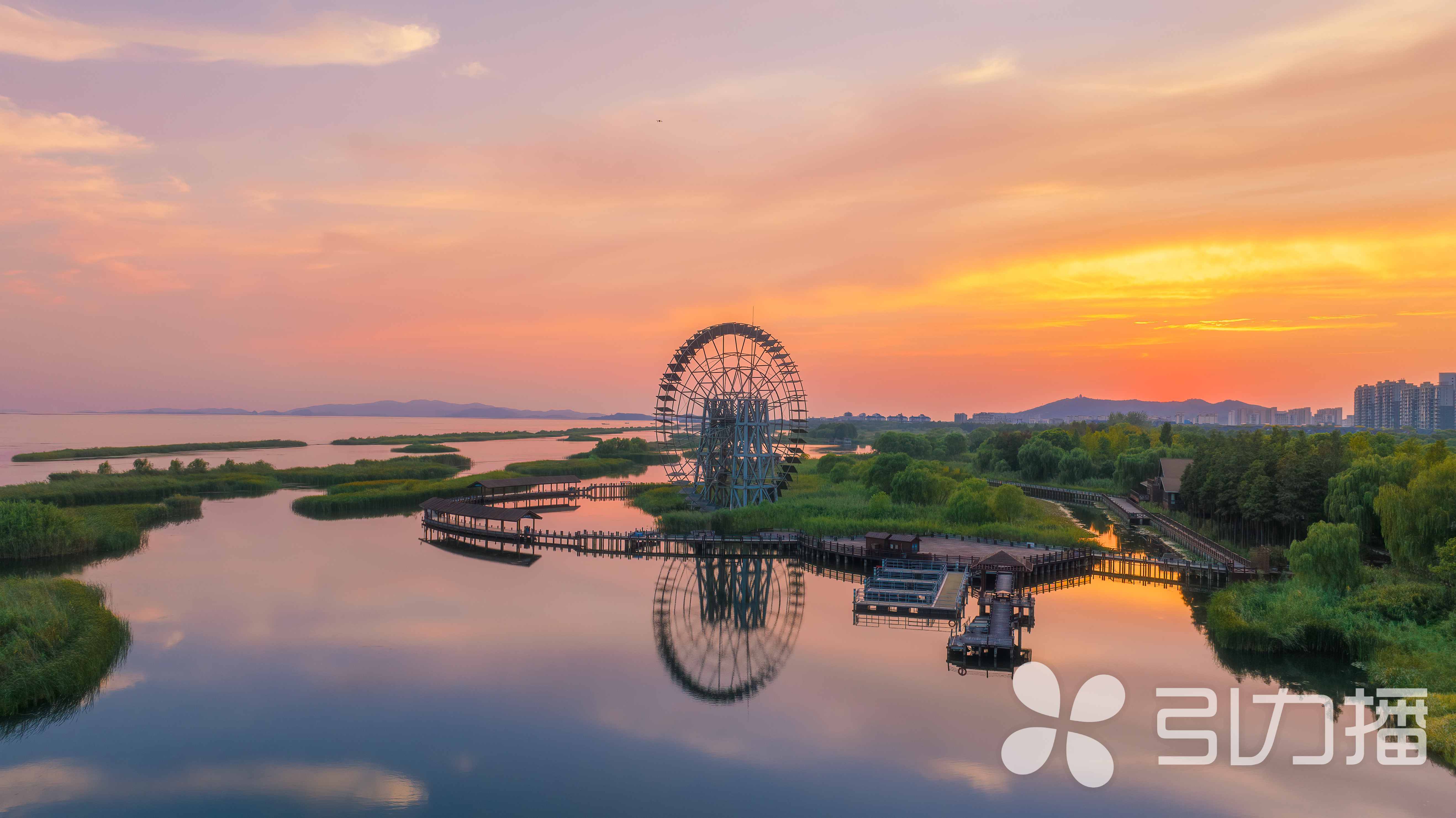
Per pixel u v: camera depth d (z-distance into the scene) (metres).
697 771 37.66
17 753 39.09
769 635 58.69
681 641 57.34
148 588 69.50
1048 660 51.81
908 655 53.94
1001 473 174.25
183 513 114.19
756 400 120.19
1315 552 58.97
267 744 40.22
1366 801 34.47
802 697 46.47
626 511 127.62
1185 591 71.19
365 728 42.12
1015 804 34.62
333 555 86.50
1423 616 51.81
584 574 80.06
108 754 39.00
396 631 58.41
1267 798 34.62
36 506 84.81
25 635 48.00
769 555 90.00
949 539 89.19
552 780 36.84
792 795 35.53
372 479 158.25
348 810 34.12
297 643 55.47
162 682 48.09
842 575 81.06
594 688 47.84
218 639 55.94
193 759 38.53
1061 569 76.88
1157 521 105.50
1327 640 51.47
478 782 36.56
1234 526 87.75
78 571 75.88
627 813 33.88
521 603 67.38
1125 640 55.91
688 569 83.06
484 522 111.38
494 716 43.81
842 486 131.00
